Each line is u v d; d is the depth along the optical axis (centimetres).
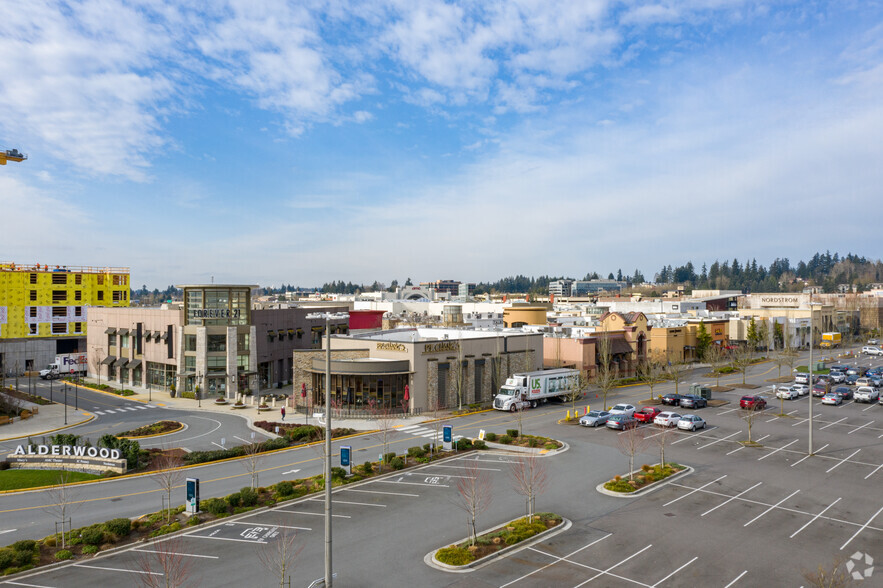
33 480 4069
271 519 3278
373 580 2531
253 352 8356
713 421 6088
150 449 4934
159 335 8562
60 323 11888
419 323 13925
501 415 6450
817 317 15738
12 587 2481
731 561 2712
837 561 2706
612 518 3266
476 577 2559
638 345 10044
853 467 4322
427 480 3997
